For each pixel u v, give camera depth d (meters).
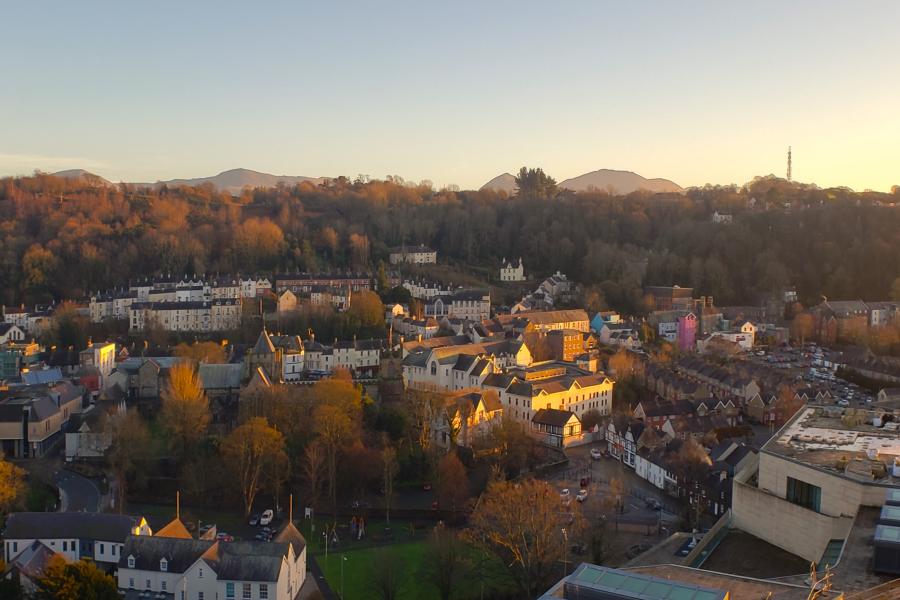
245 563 127.44
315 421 186.75
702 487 171.62
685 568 71.81
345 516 172.25
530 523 127.88
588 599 60.97
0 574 118.62
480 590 135.25
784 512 89.56
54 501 172.12
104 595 113.00
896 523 72.50
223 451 178.62
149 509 174.00
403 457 190.50
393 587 133.00
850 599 63.47
